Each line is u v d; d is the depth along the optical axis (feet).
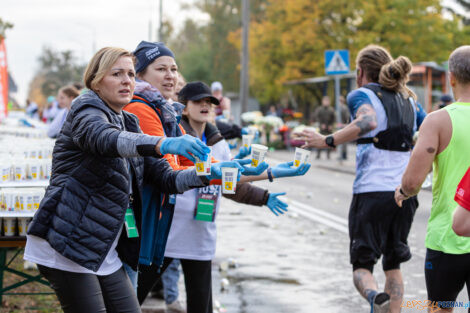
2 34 42.04
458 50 12.76
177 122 14.55
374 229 16.39
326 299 20.16
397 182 16.34
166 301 19.10
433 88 89.76
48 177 18.16
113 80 11.02
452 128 12.50
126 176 10.88
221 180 11.64
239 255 26.00
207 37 213.25
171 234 14.94
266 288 21.30
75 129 10.44
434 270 12.69
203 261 15.19
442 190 12.61
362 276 16.34
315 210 37.83
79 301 10.64
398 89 16.87
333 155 84.89
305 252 26.63
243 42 94.79
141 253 12.54
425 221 33.45
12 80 100.68
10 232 15.62
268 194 14.94
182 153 9.89
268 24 126.93
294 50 120.06
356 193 16.61
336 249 27.27
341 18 114.83
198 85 15.71
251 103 166.50
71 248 10.43
